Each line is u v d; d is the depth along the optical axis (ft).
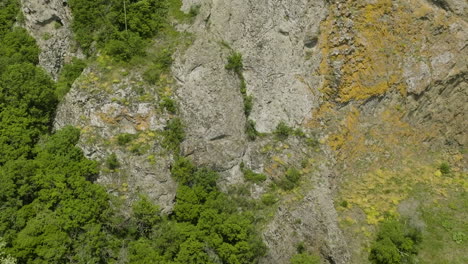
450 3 112.78
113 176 106.01
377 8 113.09
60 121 115.85
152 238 102.12
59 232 95.91
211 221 101.65
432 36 114.01
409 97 115.14
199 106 113.50
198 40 118.32
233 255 97.50
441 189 110.01
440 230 102.17
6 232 96.37
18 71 114.93
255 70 119.55
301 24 115.65
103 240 98.22
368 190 109.70
